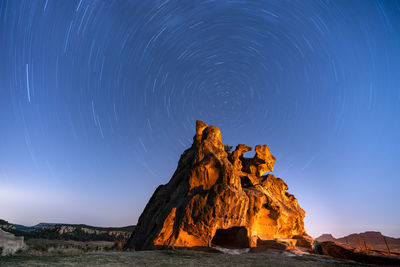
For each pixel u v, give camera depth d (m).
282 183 44.78
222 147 38.34
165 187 39.22
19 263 14.21
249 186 40.12
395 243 95.31
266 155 46.09
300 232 40.94
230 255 24.95
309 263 23.06
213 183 31.70
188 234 28.28
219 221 28.91
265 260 23.00
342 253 31.70
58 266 14.23
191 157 38.41
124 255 20.59
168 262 18.64
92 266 15.07
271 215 36.28
